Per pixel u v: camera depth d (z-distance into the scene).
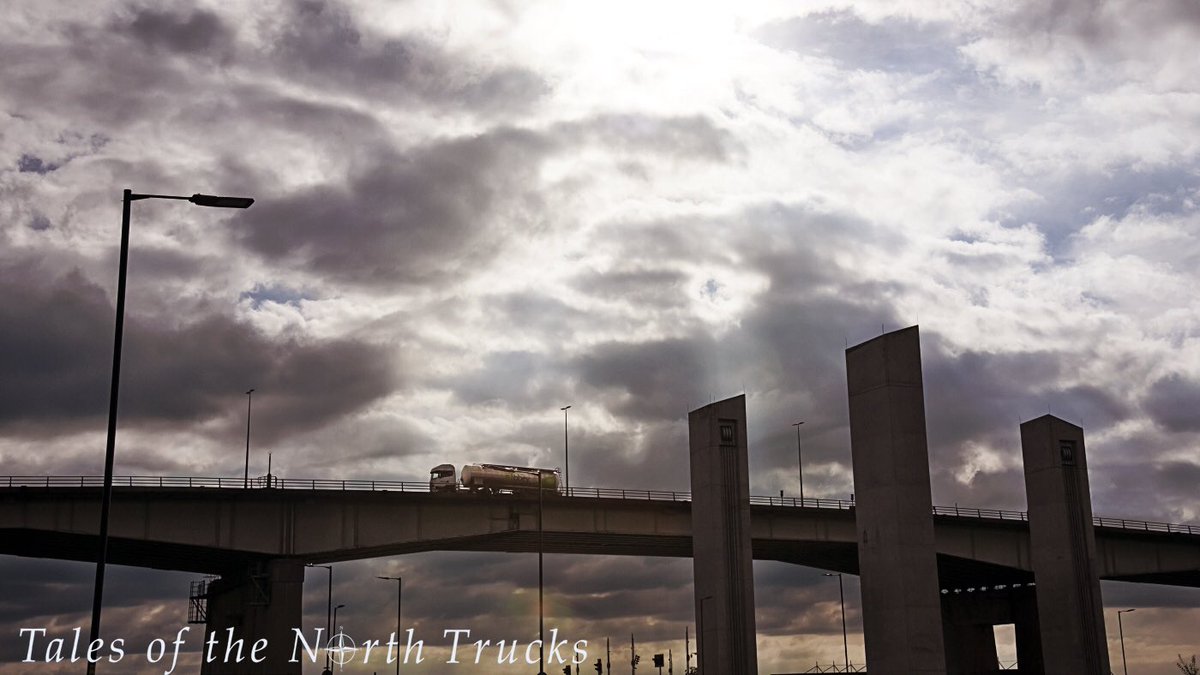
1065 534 105.62
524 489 107.31
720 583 95.81
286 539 96.06
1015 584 145.75
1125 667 139.50
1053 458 107.19
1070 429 108.50
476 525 103.94
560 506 107.06
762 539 114.31
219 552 95.38
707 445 98.81
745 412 99.94
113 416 39.47
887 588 82.12
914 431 83.62
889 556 82.31
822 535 117.00
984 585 148.88
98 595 38.00
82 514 88.62
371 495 99.50
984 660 151.25
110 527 89.44
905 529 82.00
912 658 80.00
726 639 94.62
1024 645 143.00
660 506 111.31
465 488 105.56
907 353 84.56
